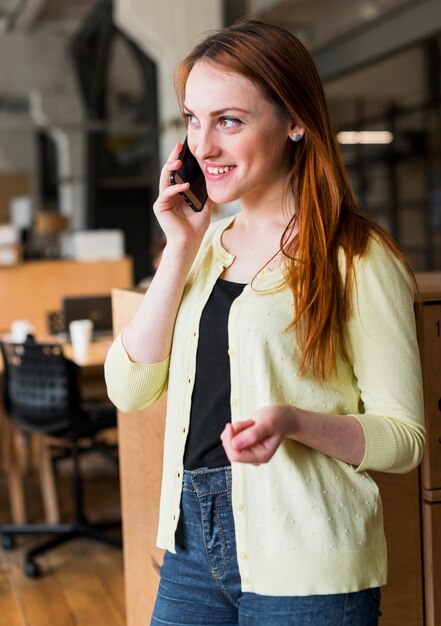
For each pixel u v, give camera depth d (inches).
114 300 87.7
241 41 52.0
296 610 50.7
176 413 56.4
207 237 60.6
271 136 53.0
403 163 468.1
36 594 145.7
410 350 51.4
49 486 177.0
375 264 51.5
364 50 406.9
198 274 58.3
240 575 52.8
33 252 304.2
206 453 54.2
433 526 69.9
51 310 262.7
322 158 53.1
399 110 459.8
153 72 496.4
